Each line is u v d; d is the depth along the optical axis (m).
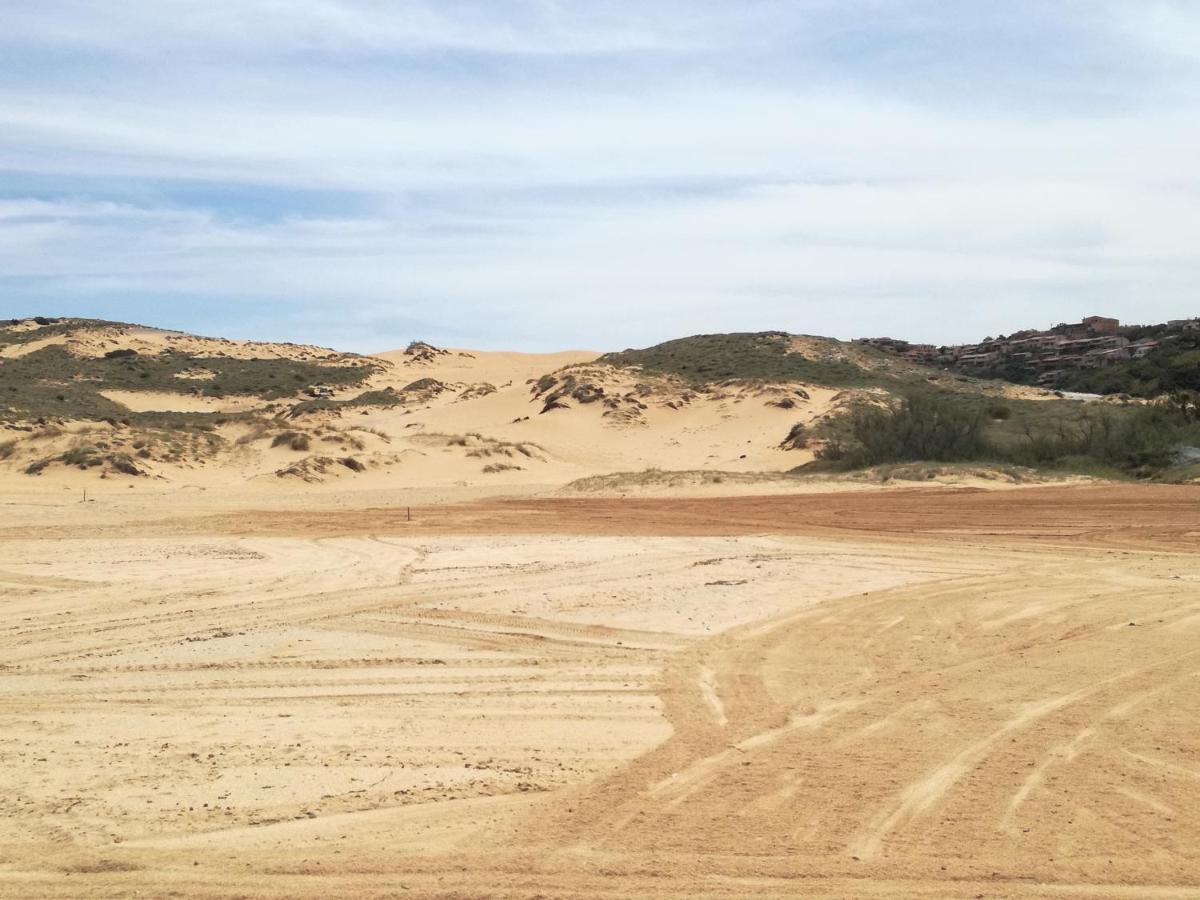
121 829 7.91
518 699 11.71
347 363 142.12
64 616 17.17
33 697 11.98
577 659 13.76
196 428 65.81
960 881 6.89
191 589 20.03
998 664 13.01
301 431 63.41
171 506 42.03
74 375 120.38
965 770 9.03
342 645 14.76
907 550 25.39
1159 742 9.74
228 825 7.99
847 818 7.98
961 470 48.88
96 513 38.12
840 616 16.53
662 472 53.56
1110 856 7.23
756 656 13.76
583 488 50.56
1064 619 15.91
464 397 108.19
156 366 129.50
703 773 9.07
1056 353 182.75
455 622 16.42
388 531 32.25
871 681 12.30
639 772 9.12
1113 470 50.91
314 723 10.80
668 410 87.81
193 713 11.22
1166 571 21.00
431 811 8.25
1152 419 55.31
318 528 33.25
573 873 7.09
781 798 8.42
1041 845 7.43
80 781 8.99
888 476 48.94
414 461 62.09
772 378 94.94
